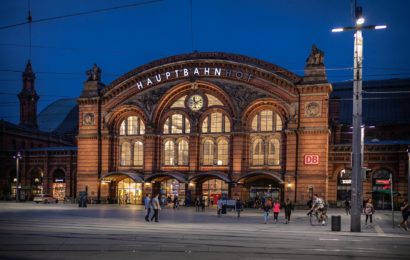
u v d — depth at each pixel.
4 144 99.06
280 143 67.81
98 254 20.70
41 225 34.34
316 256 20.97
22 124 114.00
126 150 75.62
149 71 73.62
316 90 65.06
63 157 89.56
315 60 66.00
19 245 23.38
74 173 88.56
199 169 71.25
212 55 71.06
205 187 71.62
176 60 72.44
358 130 34.06
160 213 53.25
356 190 33.78
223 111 70.62
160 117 73.88
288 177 65.56
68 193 88.31
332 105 87.81
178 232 30.36
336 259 20.25
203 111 71.44
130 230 31.23
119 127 76.38
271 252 21.94
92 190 74.88
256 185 69.69
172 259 19.59
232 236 28.58
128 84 75.00
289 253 21.69
